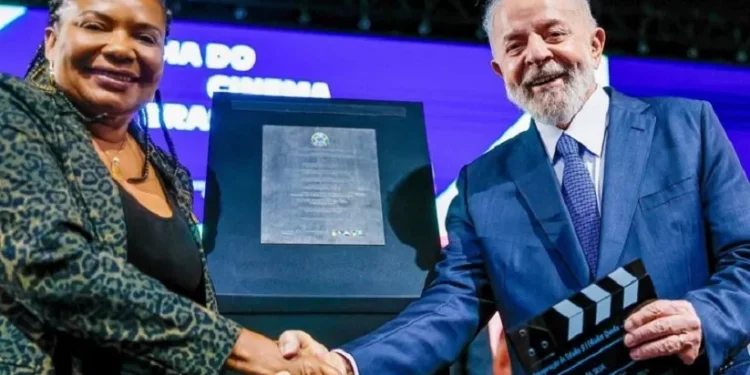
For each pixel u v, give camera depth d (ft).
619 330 4.49
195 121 10.56
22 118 4.12
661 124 5.20
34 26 10.39
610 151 5.13
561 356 4.60
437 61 11.45
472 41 11.93
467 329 5.24
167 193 4.94
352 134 5.74
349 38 11.27
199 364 4.09
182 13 11.34
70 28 4.42
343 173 5.56
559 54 5.22
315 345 4.67
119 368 4.14
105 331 3.95
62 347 4.06
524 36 5.31
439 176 11.10
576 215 5.11
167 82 10.57
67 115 4.31
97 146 4.62
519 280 5.10
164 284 4.44
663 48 13.00
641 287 4.49
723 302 4.54
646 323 4.42
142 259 4.34
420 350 5.03
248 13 11.80
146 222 4.43
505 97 11.51
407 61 11.38
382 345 4.95
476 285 5.34
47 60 4.55
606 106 5.37
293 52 11.08
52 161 4.12
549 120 5.32
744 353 4.87
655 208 4.93
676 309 4.43
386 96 11.23
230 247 5.19
